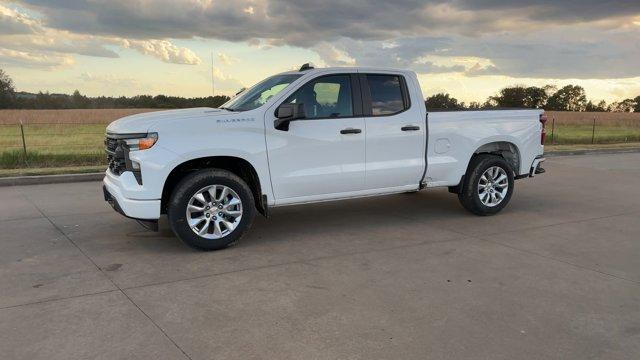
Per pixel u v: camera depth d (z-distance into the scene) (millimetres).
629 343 3529
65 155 13281
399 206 8164
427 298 4293
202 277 4781
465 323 3818
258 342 3502
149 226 5559
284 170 5875
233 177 5602
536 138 7715
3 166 12352
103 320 3832
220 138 5496
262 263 5215
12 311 3979
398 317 3914
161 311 4000
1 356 3283
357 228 6707
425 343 3500
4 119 35656
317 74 6082
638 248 5820
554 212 7766
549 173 12562
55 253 5512
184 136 5367
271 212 7699
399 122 6531
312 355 3332
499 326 3773
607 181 11156
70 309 4023
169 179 5629
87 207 7938
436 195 9148
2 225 6746
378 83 6480
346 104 6270
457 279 4762
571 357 3336
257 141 5680
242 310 4031
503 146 7562
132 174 5375
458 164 7051
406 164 6641
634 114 55094
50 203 8258
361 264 5191
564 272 4980
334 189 6234
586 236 6340
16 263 5168
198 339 3541
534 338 3588
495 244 5953
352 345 3467
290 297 4305
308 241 6062
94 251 5594
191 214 5512
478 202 7270
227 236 5625
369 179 6414
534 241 6090
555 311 4055
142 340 3520
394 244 5945
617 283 4691
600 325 3807
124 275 4824
